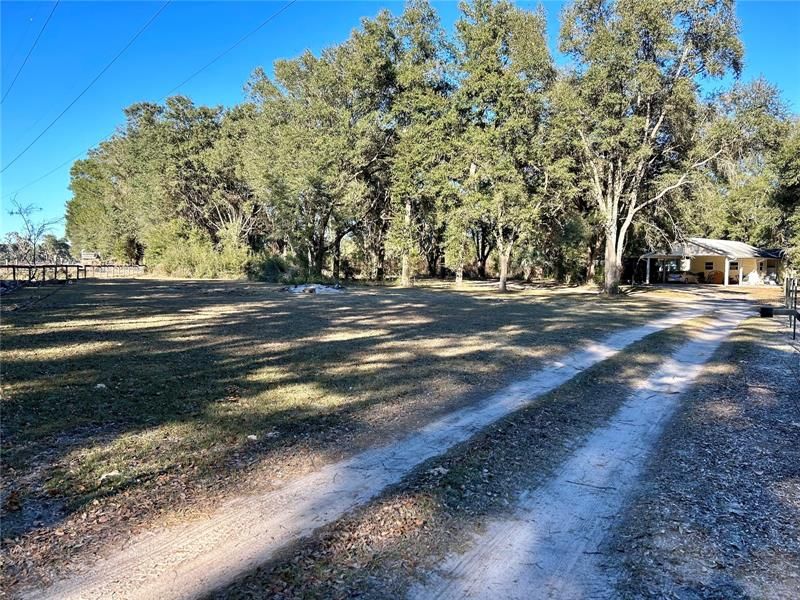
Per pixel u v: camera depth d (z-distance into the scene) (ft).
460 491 11.97
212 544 9.61
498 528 10.46
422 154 96.37
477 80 91.35
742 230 148.77
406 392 20.83
